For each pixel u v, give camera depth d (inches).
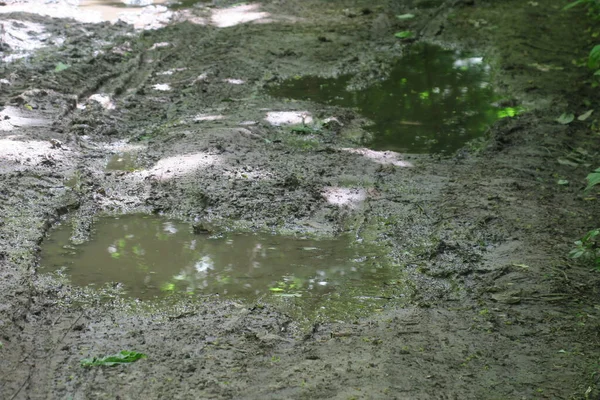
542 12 418.9
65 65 309.3
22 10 393.1
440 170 233.8
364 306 162.2
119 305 159.3
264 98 293.4
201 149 239.0
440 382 135.9
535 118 279.1
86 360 138.9
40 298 159.6
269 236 191.8
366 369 139.5
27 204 198.1
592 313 159.5
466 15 413.4
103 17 397.4
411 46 365.7
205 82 305.1
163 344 145.6
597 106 292.7
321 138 257.6
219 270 175.3
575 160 243.3
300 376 137.0
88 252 181.0
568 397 132.3
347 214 203.9
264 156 238.2
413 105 292.5
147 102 284.7
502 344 148.3
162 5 428.8
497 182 224.1
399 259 181.9
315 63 336.5
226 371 137.7
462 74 329.1
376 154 244.7
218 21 399.2
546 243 188.5
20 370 135.6
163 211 203.3
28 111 261.4
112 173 221.8
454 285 171.3
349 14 413.7
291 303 162.6
